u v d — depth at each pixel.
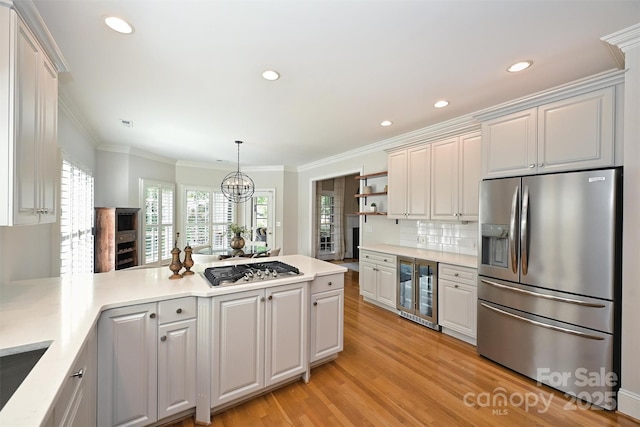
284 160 6.22
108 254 4.17
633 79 1.78
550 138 2.22
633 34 1.72
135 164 5.14
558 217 2.08
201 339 1.80
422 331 3.22
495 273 2.50
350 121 3.50
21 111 1.25
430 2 1.49
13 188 1.19
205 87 2.54
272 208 6.96
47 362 0.97
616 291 1.86
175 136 4.25
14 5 1.17
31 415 0.73
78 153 3.48
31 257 2.26
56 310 1.43
